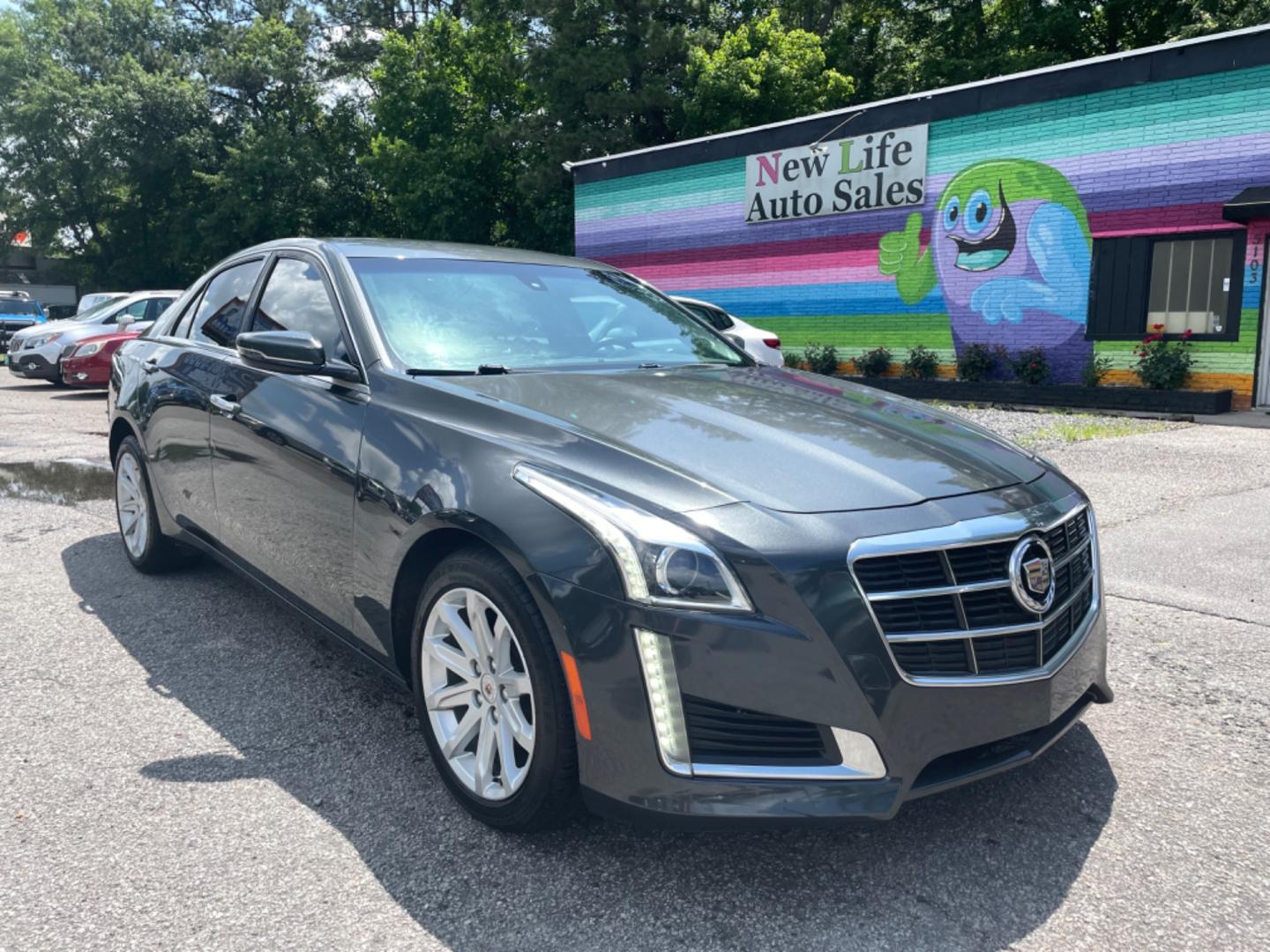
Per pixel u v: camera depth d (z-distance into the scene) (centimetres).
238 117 3794
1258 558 507
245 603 443
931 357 1501
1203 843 249
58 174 3803
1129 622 414
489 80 2998
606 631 217
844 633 212
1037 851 245
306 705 333
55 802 267
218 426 377
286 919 217
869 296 1593
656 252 1903
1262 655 377
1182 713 327
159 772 285
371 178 3512
